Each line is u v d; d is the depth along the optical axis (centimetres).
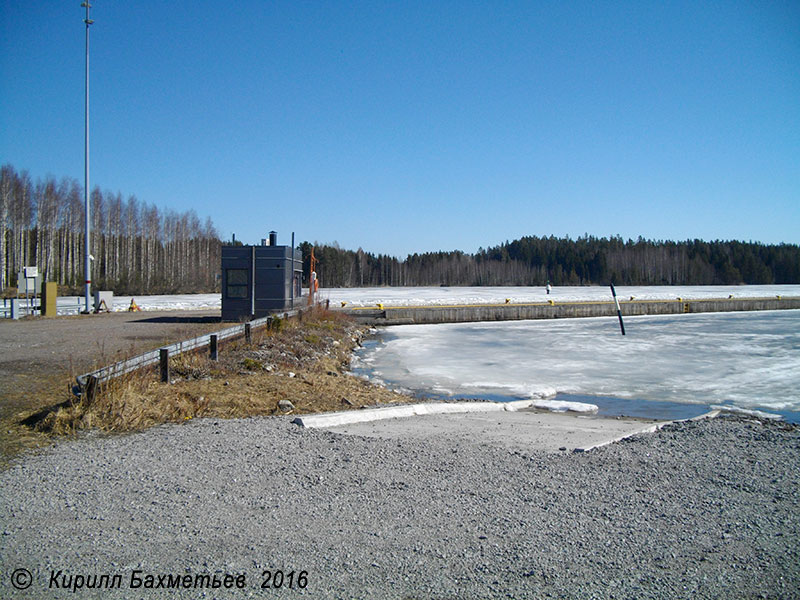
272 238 2402
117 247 6900
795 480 625
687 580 396
